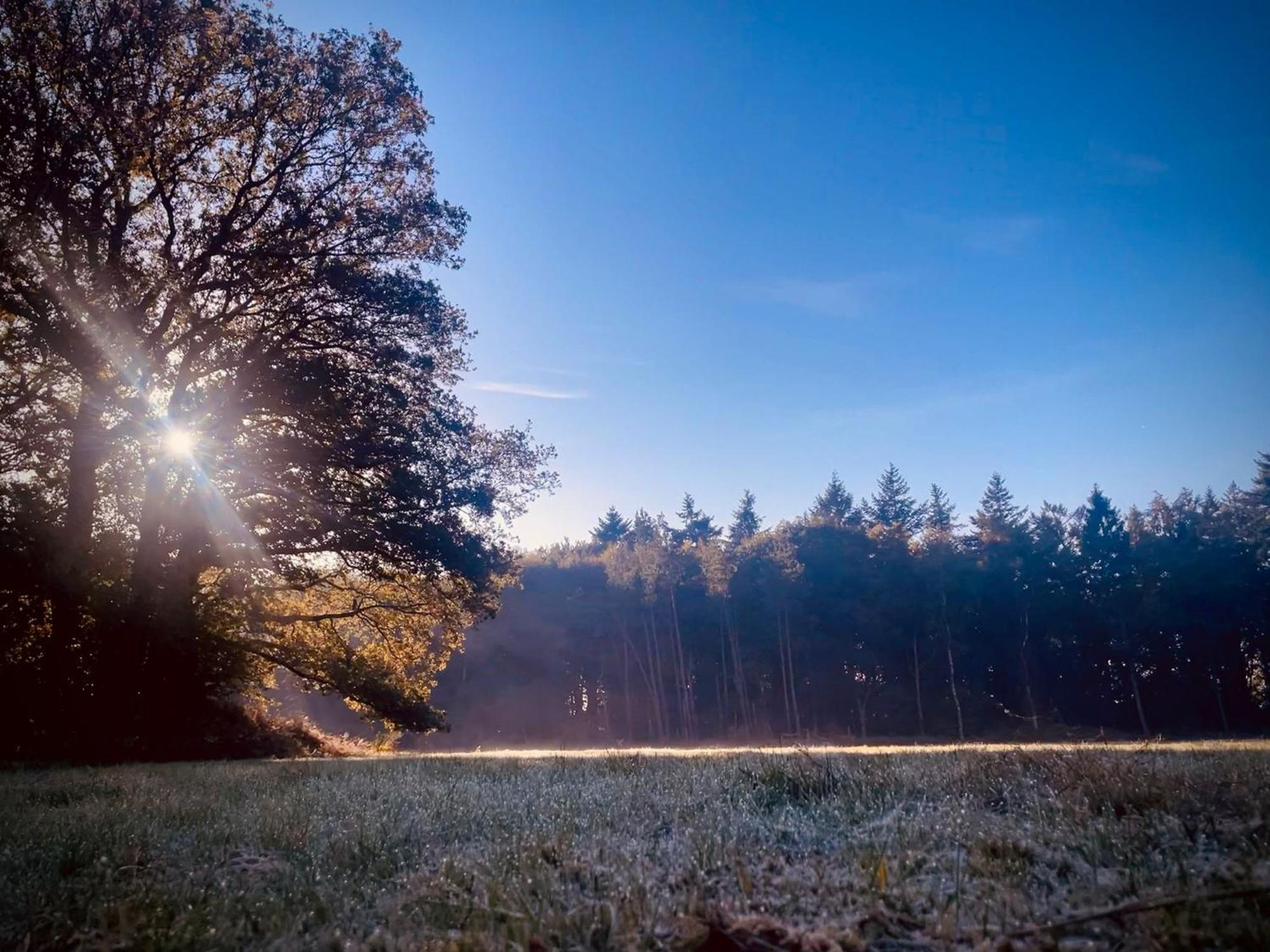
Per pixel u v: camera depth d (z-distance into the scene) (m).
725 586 58.28
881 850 4.80
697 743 53.69
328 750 26.30
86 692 18.92
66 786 10.07
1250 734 50.84
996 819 5.53
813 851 5.08
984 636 57.91
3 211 18.17
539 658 61.88
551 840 5.35
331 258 22.19
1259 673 60.38
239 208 21.67
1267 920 3.43
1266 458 68.38
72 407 20.94
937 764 7.94
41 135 18.81
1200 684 56.66
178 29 20.17
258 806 7.32
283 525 22.89
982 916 3.73
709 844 5.01
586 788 7.60
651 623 60.53
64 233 19.42
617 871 4.55
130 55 19.72
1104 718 57.69
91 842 5.86
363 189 23.30
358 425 21.56
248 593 23.83
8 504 18.19
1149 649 57.44
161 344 21.48
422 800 7.30
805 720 58.34
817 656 57.62
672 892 4.28
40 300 18.55
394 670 29.12
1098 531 59.06
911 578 56.25
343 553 23.88
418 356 22.89
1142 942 3.39
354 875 4.96
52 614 19.20
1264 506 66.75
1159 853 4.54
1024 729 53.25
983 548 61.31
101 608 18.56
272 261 21.28
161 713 20.88
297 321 22.12
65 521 19.53
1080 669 58.09
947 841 5.06
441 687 62.88
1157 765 6.90
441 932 3.85
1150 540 58.88
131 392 20.11
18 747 18.05
